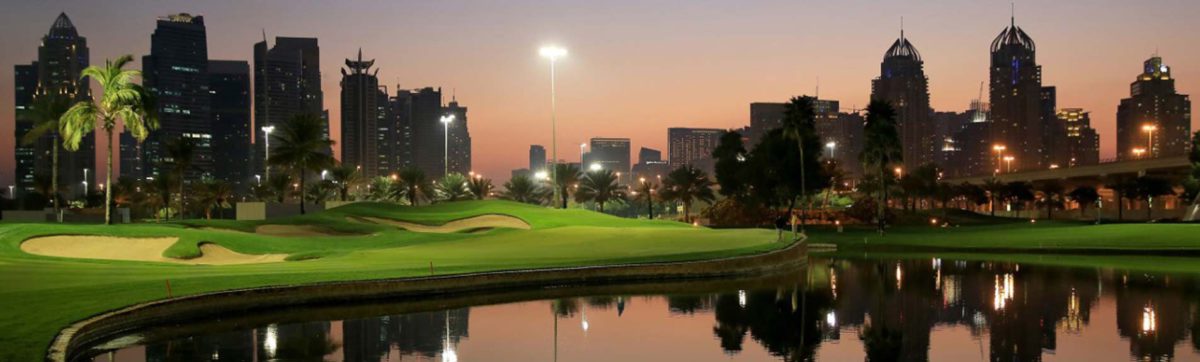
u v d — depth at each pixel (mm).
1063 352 21219
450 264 36281
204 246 43969
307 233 63031
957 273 44469
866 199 117438
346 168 108000
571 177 118500
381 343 21719
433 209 86062
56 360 16500
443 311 27391
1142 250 59281
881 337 23438
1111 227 78562
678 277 38906
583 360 20188
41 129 74938
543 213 79188
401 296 29500
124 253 43344
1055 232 78375
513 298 31016
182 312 23594
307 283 27422
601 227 66062
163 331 22422
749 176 110438
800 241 51812
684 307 29234
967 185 147875
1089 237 70000
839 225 95000
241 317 24953
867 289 35781
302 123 77250
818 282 38844
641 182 142250
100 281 26812
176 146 88562
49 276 28391
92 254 42750
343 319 25297
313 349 20719
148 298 23234
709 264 40219
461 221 78375
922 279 40719
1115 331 24281
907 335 23766
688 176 119750
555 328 24438
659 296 32406
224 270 32188
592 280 35938
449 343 21891
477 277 31781
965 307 29781
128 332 21703
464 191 124625
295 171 81062
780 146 105500
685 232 61031
